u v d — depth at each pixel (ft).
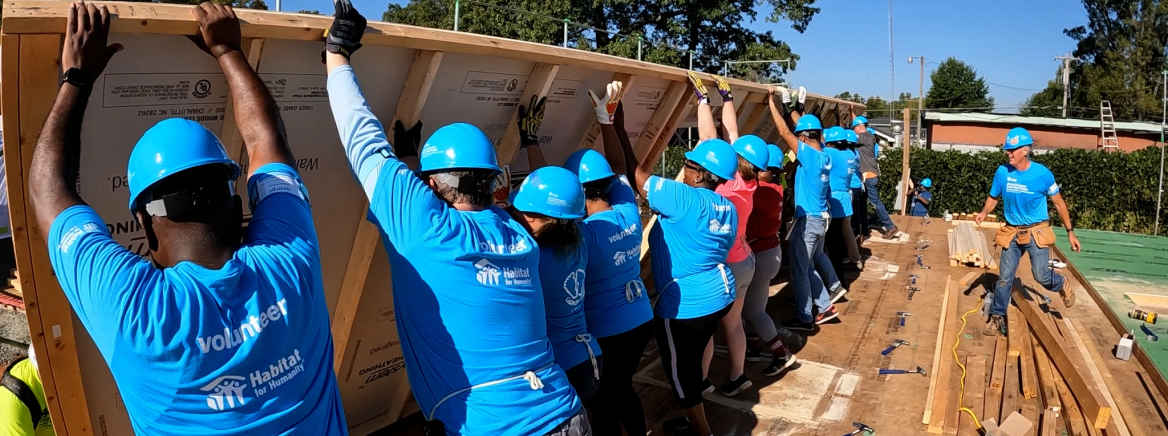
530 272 8.41
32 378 9.06
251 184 6.71
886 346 19.75
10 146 6.42
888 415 15.48
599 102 13.21
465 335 7.88
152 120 7.58
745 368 18.13
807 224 20.34
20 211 6.68
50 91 6.52
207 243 5.83
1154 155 55.83
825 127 33.30
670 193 12.68
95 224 5.74
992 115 90.27
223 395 5.65
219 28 7.07
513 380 8.00
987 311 22.67
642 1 79.56
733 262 15.14
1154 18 146.41
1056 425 15.53
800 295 20.65
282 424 5.97
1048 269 21.29
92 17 6.19
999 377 17.49
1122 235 50.80
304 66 8.46
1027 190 21.03
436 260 7.64
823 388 16.90
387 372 13.44
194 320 5.42
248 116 7.03
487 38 10.23
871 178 35.14
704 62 85.35
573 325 10.09
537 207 9.44
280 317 5.91
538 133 13.29
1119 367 21.24
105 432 8.77
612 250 11.23
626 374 11.49
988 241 38.24
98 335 5.57
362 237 10.59
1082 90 155.12
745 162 15.19
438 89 10.23
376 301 11.91
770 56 83.41
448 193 8.32
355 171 7.91
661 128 16.78
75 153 6.06
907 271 28.89
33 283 7.00
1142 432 16.14
